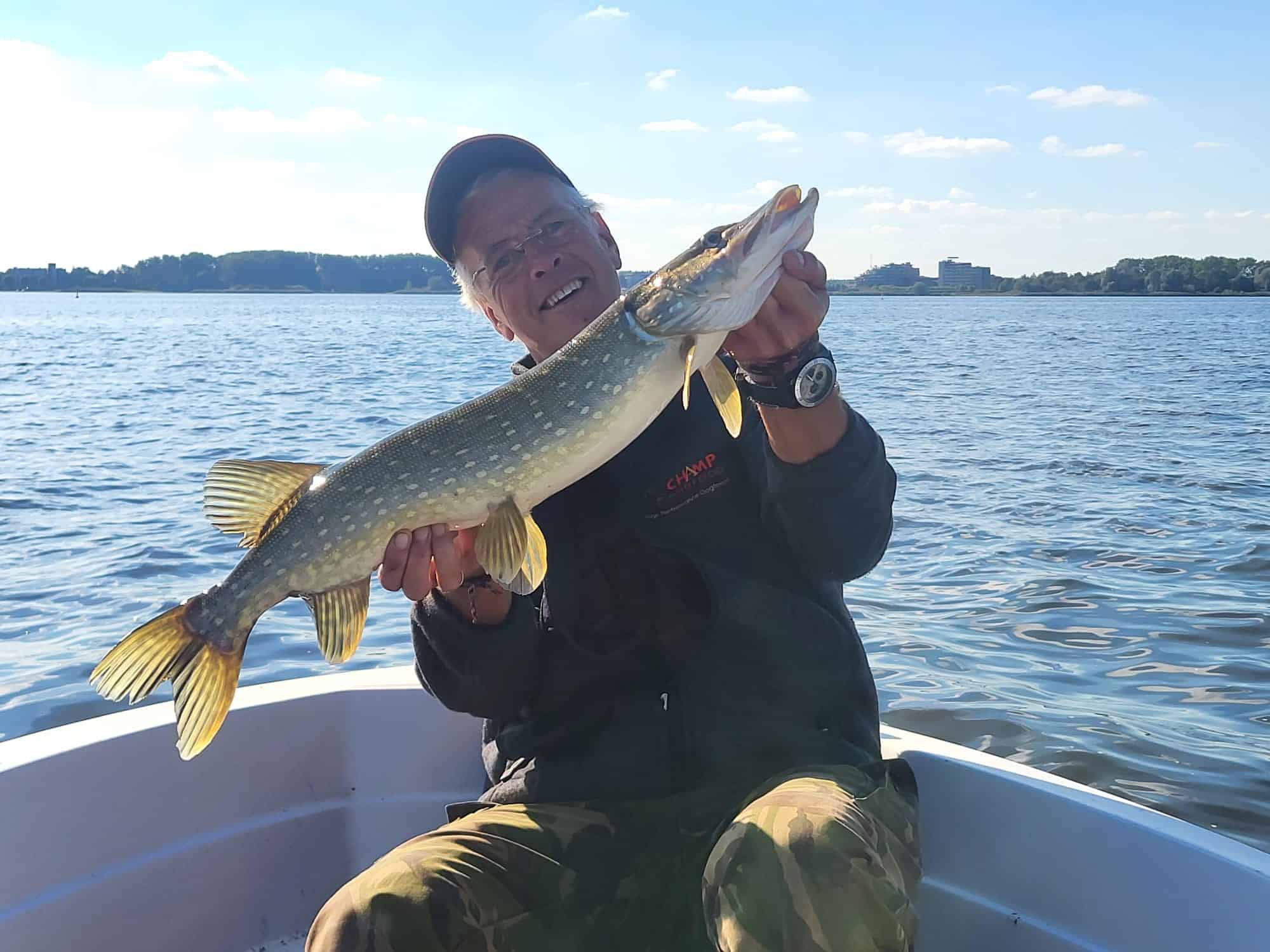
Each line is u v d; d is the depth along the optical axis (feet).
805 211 3.48
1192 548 12.10
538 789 3.77
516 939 3.36
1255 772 6.39
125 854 4.20
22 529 13.94
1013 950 3.92
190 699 3.82
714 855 3.04
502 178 4.65
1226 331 81.05
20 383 36.47
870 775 3.52
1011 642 8.96
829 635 3.74
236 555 12.64
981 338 70.23
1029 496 15.55
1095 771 6.45
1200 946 3.52
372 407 28.78
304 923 4.66
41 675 8.77
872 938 2.80
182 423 25.27
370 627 9.91
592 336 3.82
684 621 3.79
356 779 4.77
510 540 3.73
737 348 3.58
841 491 3.56
